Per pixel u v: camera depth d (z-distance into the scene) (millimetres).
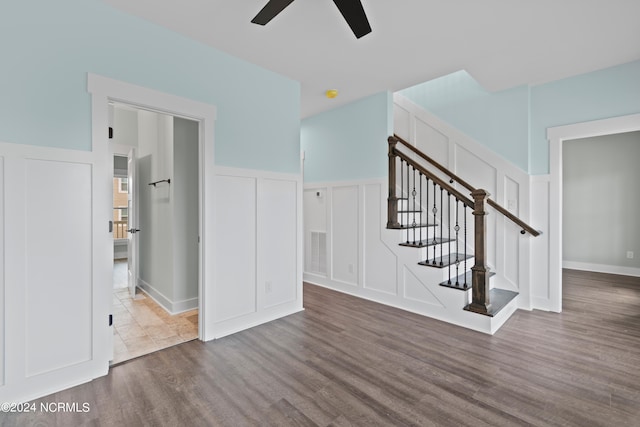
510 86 3479
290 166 3350
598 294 4008
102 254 2125
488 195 2928
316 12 2189
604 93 3066
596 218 5336
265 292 3111
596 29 2371
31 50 1848
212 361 2316
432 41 2561
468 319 2939
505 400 1850
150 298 3926
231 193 2834
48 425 1643
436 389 1962
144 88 2281
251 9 2170
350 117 4102
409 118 4344
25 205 1837
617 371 2160
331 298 3896
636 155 4984
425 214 4184
